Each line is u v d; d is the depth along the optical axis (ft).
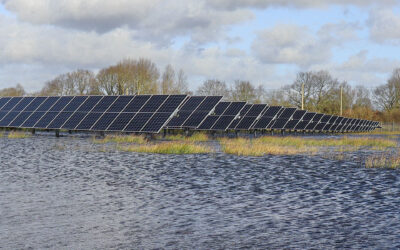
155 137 138.82
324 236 33.17
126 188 51.90
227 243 31.22
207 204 43.83
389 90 416.05
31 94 363.56
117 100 142.31
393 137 215.51
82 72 363.15
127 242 31.27
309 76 390.83
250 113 175.73
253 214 39.88
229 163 76.69
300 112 217.97
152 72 320.29
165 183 55.62
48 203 43.45
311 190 51.90
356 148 117.29
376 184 56.39
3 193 48.11
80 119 138.10
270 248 30.19
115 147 103.50
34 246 30.14
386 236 33.27
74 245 30.45
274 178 60.64
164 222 36.81
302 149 106.63
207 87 376.68
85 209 41.09
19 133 152.46
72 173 63.10
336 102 392.47
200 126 152.15
